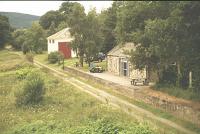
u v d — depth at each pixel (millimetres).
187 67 26953
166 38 22766
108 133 22219
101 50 65125
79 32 62156
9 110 31891
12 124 27281
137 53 33031
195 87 32188
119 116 27141
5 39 103750
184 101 29906
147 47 31375
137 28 32062
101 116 26734
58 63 71938
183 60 24344
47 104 33625
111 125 22969
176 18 21406
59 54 75000
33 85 34281
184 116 27844
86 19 61812
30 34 98062
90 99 35094
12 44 108875
